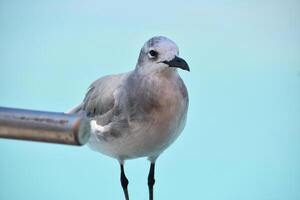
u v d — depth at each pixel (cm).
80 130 423
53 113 424
